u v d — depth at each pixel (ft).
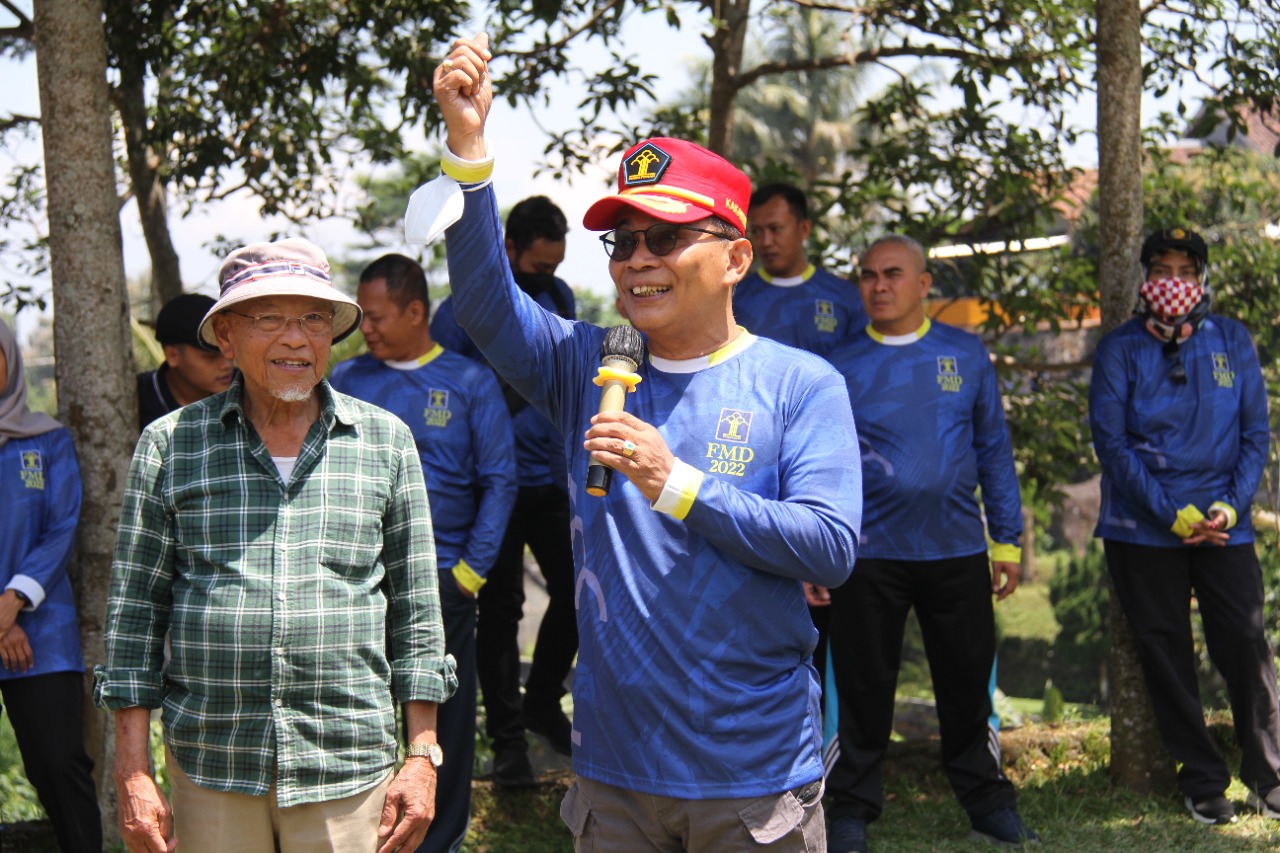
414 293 15.34
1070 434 26.32
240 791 9.50
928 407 15.96
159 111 27.04
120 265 15.96
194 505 9.59
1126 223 18.48
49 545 14.01
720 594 8.70
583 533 9.21
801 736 9.02
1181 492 16.83
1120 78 18.43
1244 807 17.39
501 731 18.34
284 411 9.81
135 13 23.08
